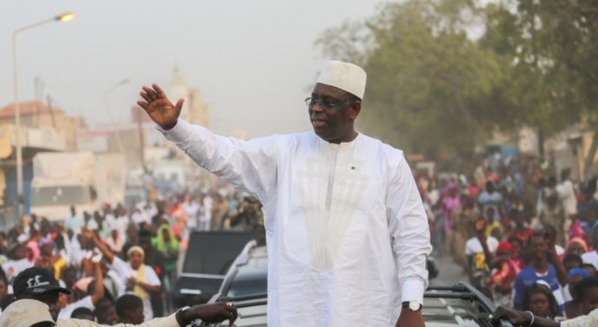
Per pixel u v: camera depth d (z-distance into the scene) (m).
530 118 30.61
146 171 60.59
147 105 3.58
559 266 8.64
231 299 5.33
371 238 3.65
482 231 11.60
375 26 39.59
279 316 3.62
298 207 3.66
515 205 16.36
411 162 47.44
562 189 15.71
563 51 18.05
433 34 37.56
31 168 35.62
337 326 3.55
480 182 25.00
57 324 4.58
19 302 4.64
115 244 15.97
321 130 3.72
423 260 3.69
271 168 3.78
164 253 14.67
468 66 35.34
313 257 3.60
